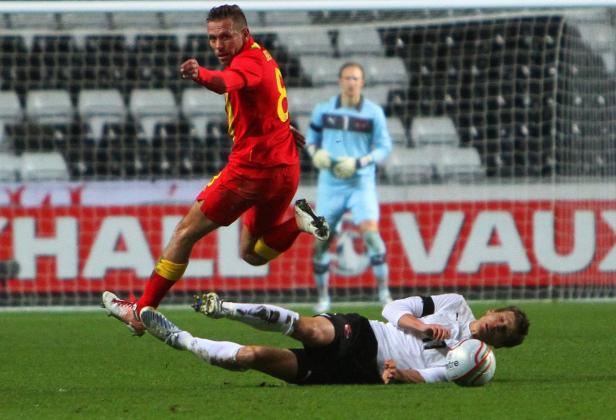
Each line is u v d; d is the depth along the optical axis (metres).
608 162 49.09
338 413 18.17
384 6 42.69
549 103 53.78
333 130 42.78
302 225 23.50
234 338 34.03
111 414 18.45
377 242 42.06
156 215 44.56
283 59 58.28
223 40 21.86
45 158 55.69
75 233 44.28
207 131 56.19
